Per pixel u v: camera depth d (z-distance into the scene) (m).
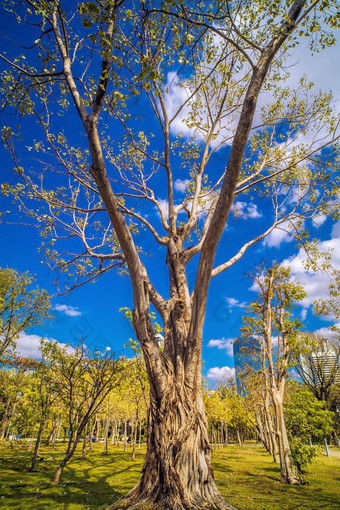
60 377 13.59
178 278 8.60
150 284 8.50
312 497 9.59
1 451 22.20
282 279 16.09
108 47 4.96
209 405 28.59
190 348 6.95
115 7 5.09
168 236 9.61
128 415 26.67
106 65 5.11
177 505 5.51
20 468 14.44
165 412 6.53
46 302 19.00
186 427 6.38
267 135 11.30
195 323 6.74
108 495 9.09
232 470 16.28
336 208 10.46
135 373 14.95
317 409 15.63
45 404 14.69
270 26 6.37
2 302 17.50
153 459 6.26
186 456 6.13
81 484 10.98
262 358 18.22
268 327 15.48
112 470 14.78
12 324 18.14
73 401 12.45
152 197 10.79
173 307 8.15
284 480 12.45
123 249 6.48
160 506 5.54
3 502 7.96
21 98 7.88
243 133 5.15
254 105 5.23
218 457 24.09
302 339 15.84
